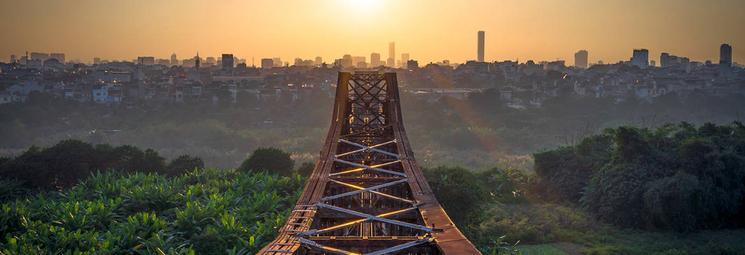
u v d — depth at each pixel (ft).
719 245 197.98
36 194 209.97
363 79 195.62
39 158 228.43
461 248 54.29
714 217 222.89
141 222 128.88
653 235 211.61
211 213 134.72
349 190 92.53
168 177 232.53
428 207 71.36
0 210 139.74
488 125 607.37
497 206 234.58
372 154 130.52
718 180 229.04
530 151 492.95
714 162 229.45
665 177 220.84
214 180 181.98
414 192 79.41
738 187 229.04
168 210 148.15
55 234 122.93
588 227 216.54
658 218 217.56
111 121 639.35
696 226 220.23
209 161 443.73
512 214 225.97
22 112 635.66
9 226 131.54
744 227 225.97
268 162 223.92
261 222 137.80
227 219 127.65
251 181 176.14
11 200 199.93
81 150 234.38
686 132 279.08
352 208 79.46
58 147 234.58
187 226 129.49
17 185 212.02
